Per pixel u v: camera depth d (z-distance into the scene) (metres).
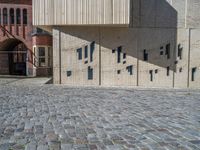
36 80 23.45
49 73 33.47
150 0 18.25
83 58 18.31
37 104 10.17
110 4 16.73
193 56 18.75
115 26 17.95
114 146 5.36
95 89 15.54
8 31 34.00
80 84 18.38
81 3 17.09
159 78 18.59
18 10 33.84
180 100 11.59
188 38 18.66
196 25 18.66
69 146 5.34
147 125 7.05
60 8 17.36
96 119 7.71
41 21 17.62
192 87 18.72
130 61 18.33
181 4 18.52
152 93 14.09
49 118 7.81
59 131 6.43
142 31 18.28
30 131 6.40
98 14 16.89
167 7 18.44
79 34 18.19
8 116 8.02
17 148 5.21
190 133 6.29
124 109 9.29
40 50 32.91
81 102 10.73
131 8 18.08
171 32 18.55
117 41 18.20
